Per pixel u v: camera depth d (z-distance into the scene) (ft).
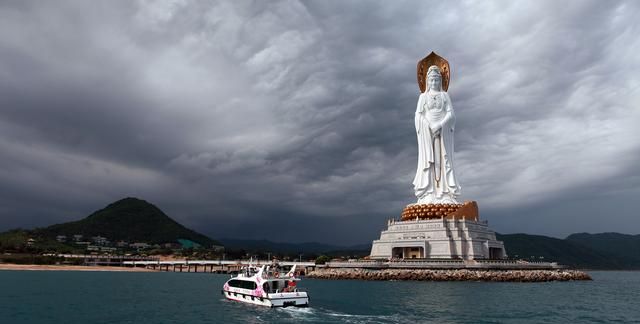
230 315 206.59
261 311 215.31
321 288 329.52
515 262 430.61
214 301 262.47
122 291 338.54
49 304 254.47
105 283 427.74
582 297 281.74
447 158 476.13
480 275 384.06
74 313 220.84
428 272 394.52
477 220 465.06
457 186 471.62
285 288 231.30
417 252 449.48
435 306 228.63
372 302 243.40
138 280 490.49
